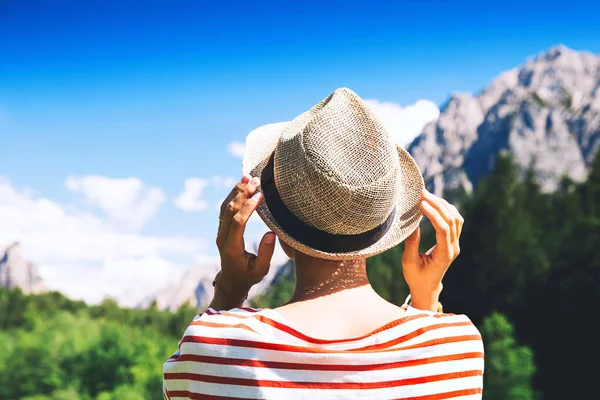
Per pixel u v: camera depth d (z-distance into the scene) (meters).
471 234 90.62
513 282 82.44
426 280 1.96
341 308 1.73
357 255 1.75
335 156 1.69
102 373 113.50
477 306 85.38
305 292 1.77
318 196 1.69
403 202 1.94
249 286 1.88
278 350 1.60
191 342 1.63
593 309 69.75
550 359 72.44
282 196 1.76
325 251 1.74
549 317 74.50
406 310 1.76
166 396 1.72
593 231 74.75
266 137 2.11
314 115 1.76
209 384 1.60
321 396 1.59
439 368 1.66
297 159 1.71
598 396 67.88
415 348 1.66
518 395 64.50
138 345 116.44
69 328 141.12
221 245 1.87
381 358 1.62
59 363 116.56
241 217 1.78
